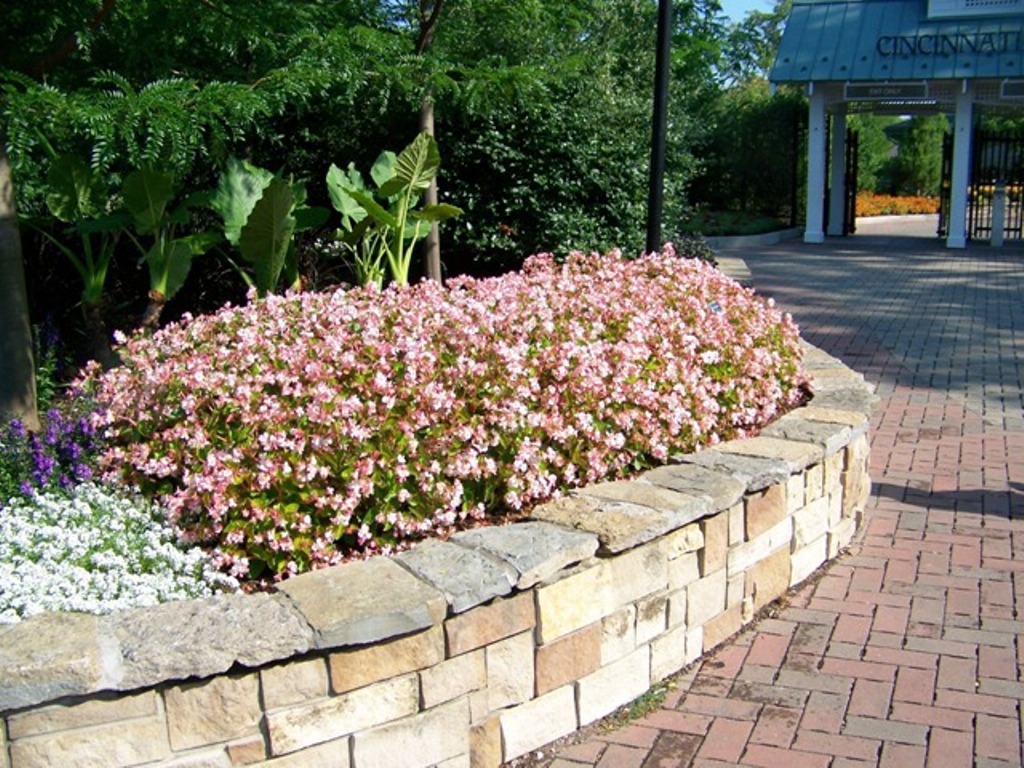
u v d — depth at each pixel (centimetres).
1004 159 2162
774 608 408
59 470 387
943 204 2030
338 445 344
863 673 355
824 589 426
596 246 887
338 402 352
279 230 669
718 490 365
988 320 1091
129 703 247
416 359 376
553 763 309
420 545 317
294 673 264
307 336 392
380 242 811
